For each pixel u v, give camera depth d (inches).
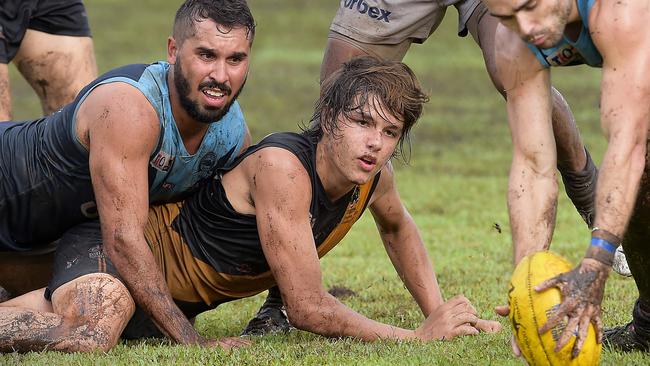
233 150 448.8
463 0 489.7
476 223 780.6
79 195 443.5
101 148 418.6
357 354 387.2
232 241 435.2
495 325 432.1
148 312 419.5
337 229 436.5
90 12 2073.1
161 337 451.8
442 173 1012.5
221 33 417.7
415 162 1066.7
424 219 796.0
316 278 415.5
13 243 461.7
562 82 1509.6
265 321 484.7
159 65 436.8
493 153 1115.3
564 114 433.7
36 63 609.6
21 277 481.4
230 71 423.2
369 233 762.8
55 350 405.1
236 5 423.2
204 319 517.0
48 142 442.9
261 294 581.9
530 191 339.6
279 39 1863.9
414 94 410.3
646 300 396.5
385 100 401.4
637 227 380.8
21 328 405.1
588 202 467.2
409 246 468.8
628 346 407.5
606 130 320.2
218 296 454.9
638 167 316.8
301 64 1662.2
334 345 405.1
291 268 412.8
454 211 831.1
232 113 450.0
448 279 585.3
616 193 313.3
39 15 601.3
